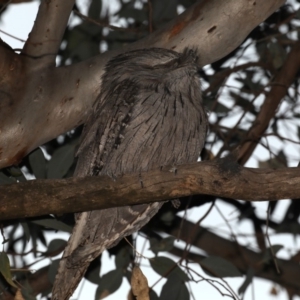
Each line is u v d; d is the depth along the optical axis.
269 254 12.05
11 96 9.19
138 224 10.19
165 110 9.65
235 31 10.00
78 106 9.84
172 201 10.34
